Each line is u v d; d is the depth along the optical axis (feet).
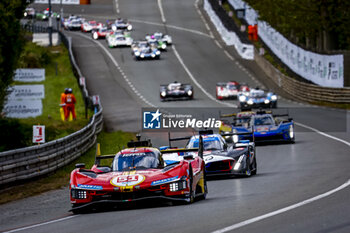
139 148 140.15
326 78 520.83
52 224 114.01
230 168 179.11
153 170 129.29
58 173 210.59
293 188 140.05
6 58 244.22
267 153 250.16
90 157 253.65
